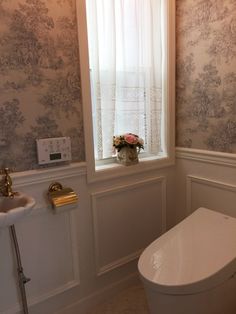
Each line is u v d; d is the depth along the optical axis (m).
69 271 1.49
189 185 1.80
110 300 1.65
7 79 1.17
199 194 1.74
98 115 1.50
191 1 1.60
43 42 1.24
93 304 1.60
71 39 1.32
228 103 1.49
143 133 1.75
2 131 1.19
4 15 1.13
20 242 1.30
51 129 1.32
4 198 1.14
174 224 1.94
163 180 1.82
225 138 1.54
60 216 1.41
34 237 1.34
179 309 1.02
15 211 0.98
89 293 1.58
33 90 1.24
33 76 1.23
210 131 1.62
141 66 1.66
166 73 1.72
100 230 1.57
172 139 1.80
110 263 1.65
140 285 1.78
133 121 1.68
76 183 1.43
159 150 1.82
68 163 1.39
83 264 1.53
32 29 1.21
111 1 1.45
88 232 1.53
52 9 1.25
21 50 1.19
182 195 1.87
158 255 1.16
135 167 1.65
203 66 1.59
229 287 1.13
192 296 1.01
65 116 1.35
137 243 1.76
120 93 1.61
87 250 1.54
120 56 1.57
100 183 1.53
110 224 1.61
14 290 1.31
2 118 1.18
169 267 1.08
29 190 1.29
